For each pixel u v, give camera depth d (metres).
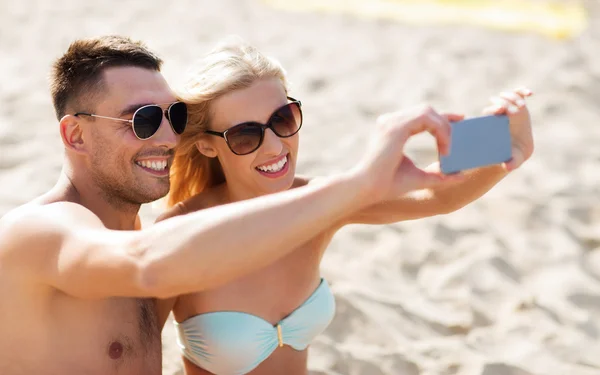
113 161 2.74
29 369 2.61
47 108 8.22
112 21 12.69
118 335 2.75
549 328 4.77
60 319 2.62
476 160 2.27
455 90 9.80
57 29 11.95
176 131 2.86
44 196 2.73
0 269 2.55
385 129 2.14
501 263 5.57
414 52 11.51
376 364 4.25
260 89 3.02
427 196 3.12
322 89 9.95
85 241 2.32
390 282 5.34
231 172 3.16
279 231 2.07
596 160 7.65
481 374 4.15
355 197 2.10
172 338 4.30
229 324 3.08
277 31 12.66
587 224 6.32
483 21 13.27
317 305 3.27
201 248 2.07
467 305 5.01
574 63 10.85
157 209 3.57
